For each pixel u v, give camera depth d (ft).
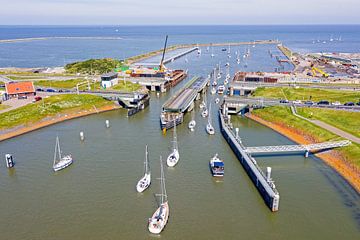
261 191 296.92
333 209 272.92
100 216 263.90
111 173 336.08
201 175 332.80
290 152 388.78
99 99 587.68
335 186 309.63
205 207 276.41
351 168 329.72
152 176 329.72
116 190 302.66
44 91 627.87
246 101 539.29
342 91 595.88
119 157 375.45
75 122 506.48
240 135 444.55
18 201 285.84
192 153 387.55
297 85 652.89
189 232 244.22
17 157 374.84
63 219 260.21
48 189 305.53
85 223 255.09
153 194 295.89
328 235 241.14
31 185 313.12
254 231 245.86
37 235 241.35
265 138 432.66
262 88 637.30
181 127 483.92
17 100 565.12
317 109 493.77
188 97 592.19
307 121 450.30
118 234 241.96
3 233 243.19
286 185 311.06
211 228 249.14
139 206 277.23
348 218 261.44
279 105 519.19
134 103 578.66
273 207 268.00
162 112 517.55
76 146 408.67
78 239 236.84
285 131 449.48
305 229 248.11
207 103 614.75
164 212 257.14
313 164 356.38
